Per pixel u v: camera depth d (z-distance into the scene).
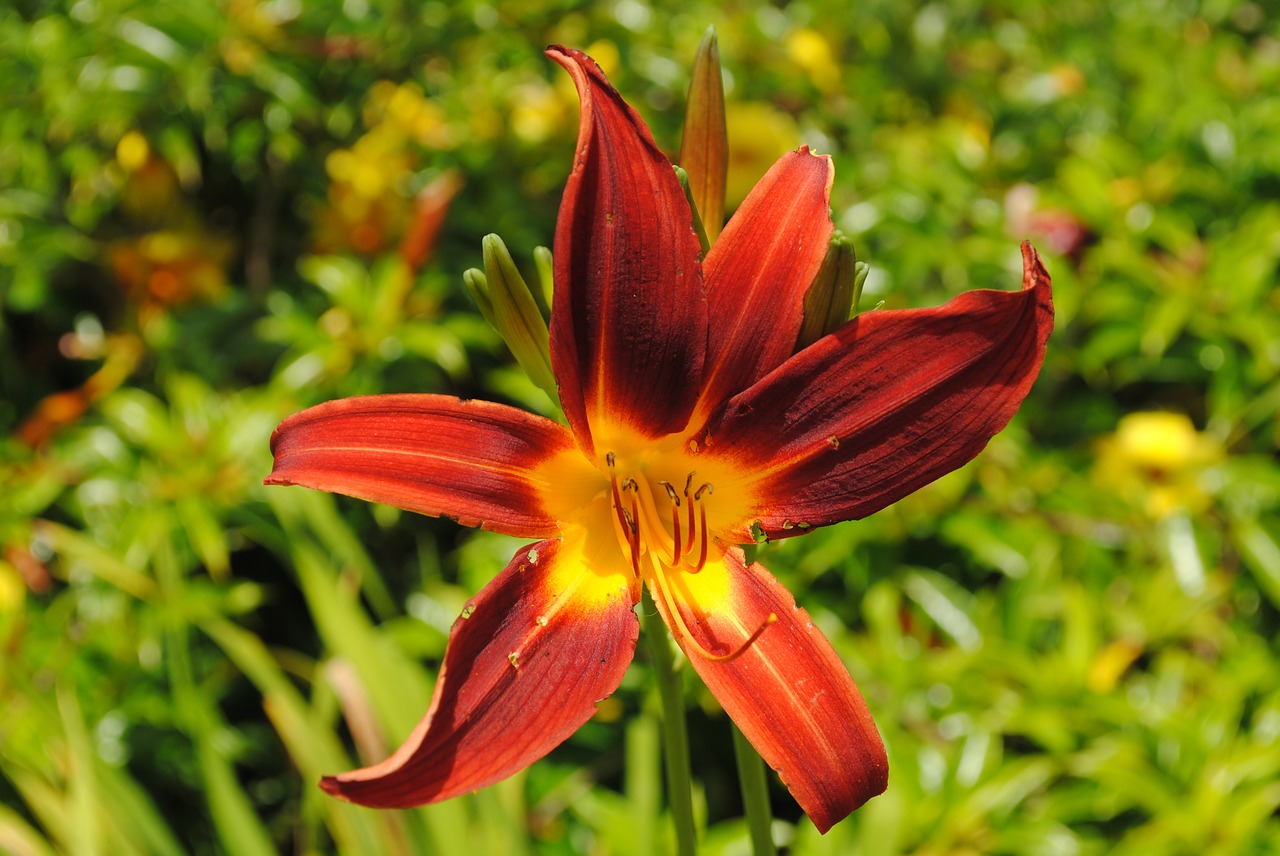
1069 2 1.35
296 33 1.06
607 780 0.93
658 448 0.47
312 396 0.97
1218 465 0.89
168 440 0.90
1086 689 0.78
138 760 0.90
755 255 0.46
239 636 0.71
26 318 1.17
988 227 1.01
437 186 0.91
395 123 1.13
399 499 0.45
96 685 0.86
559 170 1.17
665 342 0.45
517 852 0.66
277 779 0.99
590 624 0.46
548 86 1.17
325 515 0.74
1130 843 0.72
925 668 0.79
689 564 0.47
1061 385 1.06
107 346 1.09
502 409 0.46
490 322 0.48
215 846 0.93
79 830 0.62
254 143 1.06
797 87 1.20
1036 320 0.44
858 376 0.45
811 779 0.45
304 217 1.21
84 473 0.94
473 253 1.11
